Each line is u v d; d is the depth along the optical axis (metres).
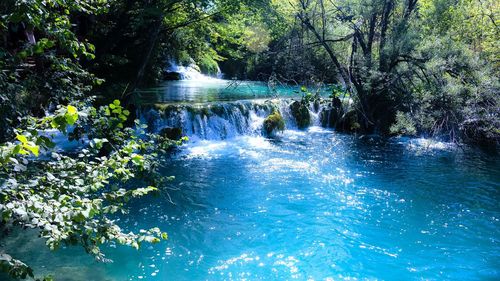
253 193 9.04
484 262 6.31
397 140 14.39
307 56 14.13
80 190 3.27
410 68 13.72
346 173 10.56
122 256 6.18
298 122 16.39
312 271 6.00
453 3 15.33
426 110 13.66
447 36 13.67
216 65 31.12
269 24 14.04
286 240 6.94
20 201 2.65
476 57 13.20
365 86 14.55
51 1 3.72
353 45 14.34
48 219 2.69
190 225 7.39
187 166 10.84
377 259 6.37
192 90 20.41
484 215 8.05
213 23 15.95
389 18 15.33
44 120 2.65
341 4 14.51
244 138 14.43
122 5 14.05
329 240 6.94
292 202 8.60
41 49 3.65
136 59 18.75
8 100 4.21
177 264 6.10
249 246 6.71
